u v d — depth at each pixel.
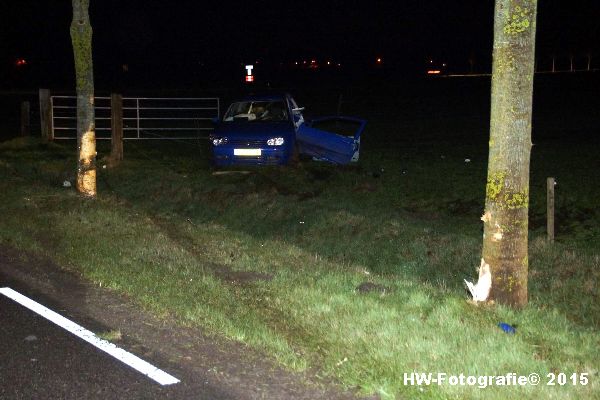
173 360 5.59
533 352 5.77
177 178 15.52
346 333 6.09
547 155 19.55
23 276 7.84
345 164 17.11
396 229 11.78
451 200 14.67
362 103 36.84
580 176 16.45
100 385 5.12
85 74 12.30
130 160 17.83
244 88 45.50
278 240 11.45
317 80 58.41
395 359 5.51
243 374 5.35
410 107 35.09
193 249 9.48
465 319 6.44
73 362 5.53
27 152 18.27
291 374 5.36
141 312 6.69
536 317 6.65
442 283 9.21
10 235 9.46
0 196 11.95
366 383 5.14
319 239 11.87
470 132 25.69
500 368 5.36
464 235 11.51
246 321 6.38
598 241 11.48
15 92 37.56
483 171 17.52
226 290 7.34
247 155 16.09
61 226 10.08
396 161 18.78
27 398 4.90
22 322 6.39
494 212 6.83
